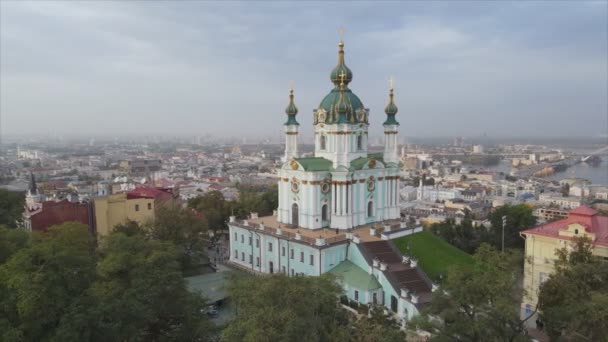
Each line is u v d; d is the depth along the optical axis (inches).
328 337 2007.9
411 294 3191.4
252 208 6299.2
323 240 3715.6
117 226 4510.3
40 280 2033.7
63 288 2181.3
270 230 4222.4
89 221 5093.5
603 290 2176.4
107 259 2578.7
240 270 4490.7
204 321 2554.1
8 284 2048.5
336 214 4237.2
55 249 2353.6
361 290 3420.3
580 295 2127.2
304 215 4298.7
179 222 4635.8
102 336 2151.8
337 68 4389.8
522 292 2185.0
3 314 2038.6
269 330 1734.7
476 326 1932.8
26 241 2827.3
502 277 2046.0
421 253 3880.4
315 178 4195.4
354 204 4323.3
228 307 3435.0
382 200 4564.5
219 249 5457.7
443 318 2117.4
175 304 2571.4
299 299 1995.6
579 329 2036.2
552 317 2145.7
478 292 2027.6
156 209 4963.1
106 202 5152.6
